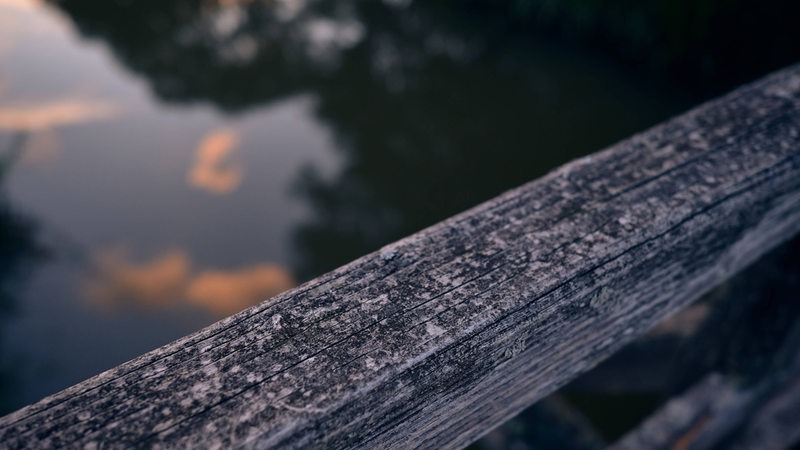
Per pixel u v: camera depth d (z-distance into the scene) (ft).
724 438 4.72
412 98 30.42
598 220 1.90
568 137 26.66
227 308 19.48
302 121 29.07
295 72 33.19
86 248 21.25
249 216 23.18
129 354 17.87
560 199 1.98
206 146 27.07
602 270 1.79
